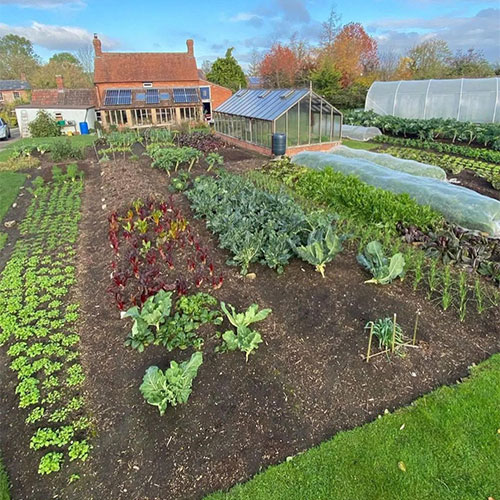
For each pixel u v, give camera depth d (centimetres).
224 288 607
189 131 2333
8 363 482
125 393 422
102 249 773
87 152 1898
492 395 400
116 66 3183
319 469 333
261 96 1827
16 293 632
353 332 500
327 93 3269
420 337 491
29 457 359
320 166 1291
